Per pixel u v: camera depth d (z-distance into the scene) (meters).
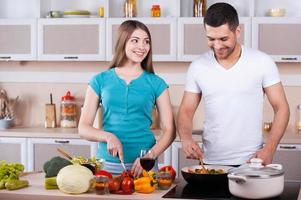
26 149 5.04
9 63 5.57
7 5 5.53
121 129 2.96
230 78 2.93
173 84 5.31
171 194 2.48
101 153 3.00
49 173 2.64
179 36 4.94
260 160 2.48
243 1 5.15
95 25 5.07
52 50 5.15
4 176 2.61
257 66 2.91
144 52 2.91
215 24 2.74
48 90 5.55
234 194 2.40
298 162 4.67
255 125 2.96
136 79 2.97
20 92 5.59
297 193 2.51
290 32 4.81
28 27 5.18
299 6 5.09
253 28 4.84
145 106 2.97
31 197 2.48
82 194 2.47
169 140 2.94
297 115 5.14
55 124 5.45
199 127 5.28
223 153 2.98
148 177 2.52
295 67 5.14
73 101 5.43
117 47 2.97
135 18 5.00
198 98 3.09
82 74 5.47
